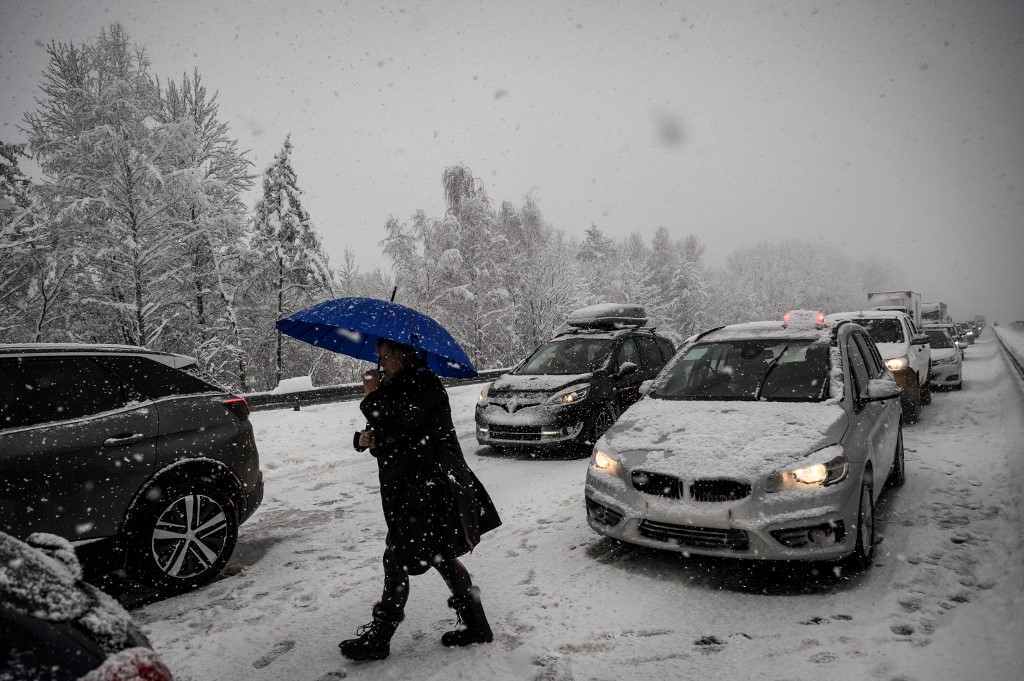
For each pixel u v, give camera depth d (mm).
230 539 4535
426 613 3906
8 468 3609
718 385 5559
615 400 9109
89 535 3896
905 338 11094
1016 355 18078
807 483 4023
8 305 17641
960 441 8453
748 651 3320
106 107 18938
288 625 3814
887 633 3434
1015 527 4867
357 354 3773
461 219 28766
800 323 6230
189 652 3494
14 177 18016
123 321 19672
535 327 32219
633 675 3121
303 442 10148
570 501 6355
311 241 25250
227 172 22031
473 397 16062
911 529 5062
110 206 18078
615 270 43031
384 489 3205
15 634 1587
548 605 3949
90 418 4027
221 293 21062
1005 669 2998
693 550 4133
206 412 4633
